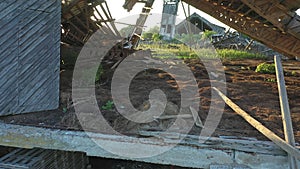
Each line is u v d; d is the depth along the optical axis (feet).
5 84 10.36
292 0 15.69
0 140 10.23
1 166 9.48
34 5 10.47
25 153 10.32
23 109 10.94
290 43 21.08
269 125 10.69
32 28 10.64
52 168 10.43
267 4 16.53
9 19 10.07
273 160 8.63
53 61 11.51
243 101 13.99
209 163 9.05
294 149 8.04
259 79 19.77
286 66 27.48
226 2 21.33
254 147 8.88
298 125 10.89
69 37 26.35
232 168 8.86
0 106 10.37
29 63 10.80
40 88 11.25
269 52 43.75
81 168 12.58
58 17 11.32
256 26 21.77
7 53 10.22
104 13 25.30
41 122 10.38
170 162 9.35
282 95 13.05
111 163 13.52
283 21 17.60
